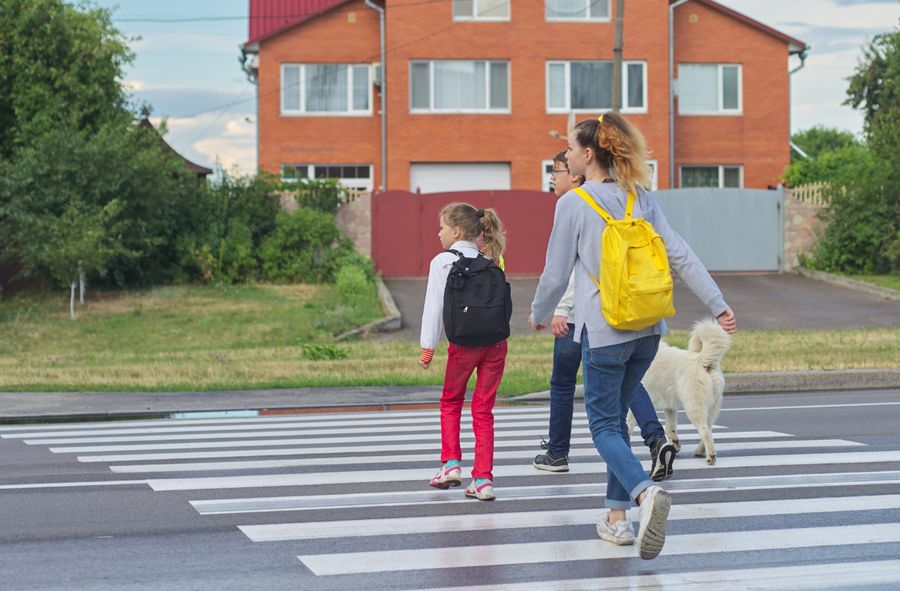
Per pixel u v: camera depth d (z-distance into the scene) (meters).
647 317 5.27
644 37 34.69
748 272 30.42
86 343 20.70
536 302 5.69
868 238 28.45
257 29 37.94
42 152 24.97
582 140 5.62
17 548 5.90
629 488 5.34
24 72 27.44
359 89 35.09
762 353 16.34
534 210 30.23
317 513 6.71
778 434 9.91
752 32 36.00
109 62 28.56
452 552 5.69
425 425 11.25
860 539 5.87
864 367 14.84
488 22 34.38
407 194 29.89
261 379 15.24
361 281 26.41
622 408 5.72
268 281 28.59
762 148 36.09
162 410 12.88
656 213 5.64
